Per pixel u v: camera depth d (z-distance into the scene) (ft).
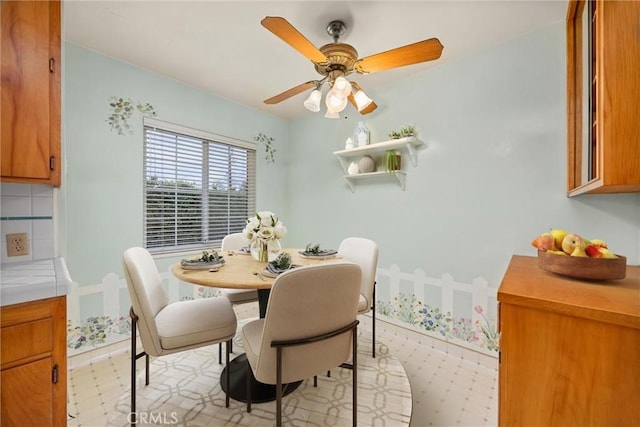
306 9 5.29
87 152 6.53
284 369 3.60
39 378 3.02
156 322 4.68
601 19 2.64
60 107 3.81
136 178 7.39
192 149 8.87
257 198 10.75
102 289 6.75
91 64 6.58
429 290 7.72
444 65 7.33
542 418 2.58
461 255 7.13
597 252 3.32
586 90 4.50
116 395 5.35
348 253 7.18
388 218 8.65
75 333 6.36
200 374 5.84
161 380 5.64
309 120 11.05
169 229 8.30
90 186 6.57
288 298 3.37
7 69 3.36
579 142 5.02
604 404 2.32
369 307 6.46
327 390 5.39
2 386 2.81
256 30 5.96
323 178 10.60
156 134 7.95
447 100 7.30
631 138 2.56
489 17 5.53
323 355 3.84
